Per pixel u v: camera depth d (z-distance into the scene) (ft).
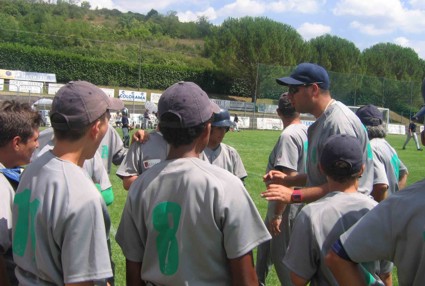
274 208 12.98
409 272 6.04
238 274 6.75
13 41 187.62
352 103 130.82
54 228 6.60
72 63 173.06
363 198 8.26
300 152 13.41
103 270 6.63
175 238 6.77
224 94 190.70
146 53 212.84
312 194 9.63
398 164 15.10
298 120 14.03
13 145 8.55
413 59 214.90
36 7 276.62
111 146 15.07
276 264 13.29
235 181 6.87
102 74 177.78
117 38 239.91
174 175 6.92
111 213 24.31
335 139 8.38
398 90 133.18
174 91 7.00
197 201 6.67
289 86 10.85
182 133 6.97
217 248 6.77
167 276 6.82
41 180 6.92
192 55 227.40
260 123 126.11
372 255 6.26
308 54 186.39
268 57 177.47
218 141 13.80
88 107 7.07
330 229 8.04
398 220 6.04
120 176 13.64
